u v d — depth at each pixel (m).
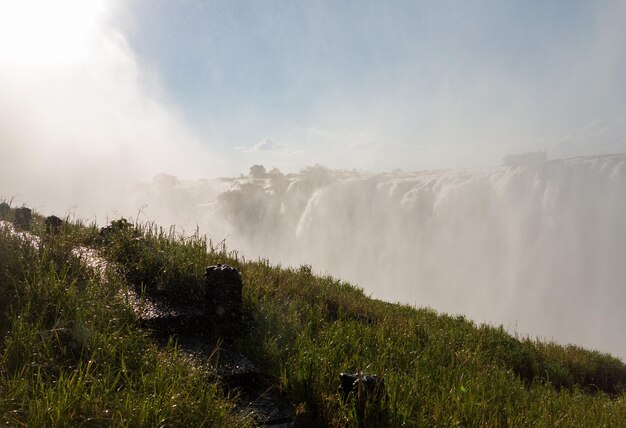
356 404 4.14
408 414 4.21
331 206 161.38
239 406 4.02
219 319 5.18
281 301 7.25
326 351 5.24
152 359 3.94
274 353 5.07
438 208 151.38
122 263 6.23
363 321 7.96
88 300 4.61
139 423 3.02
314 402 4.28
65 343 3.92
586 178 148.75
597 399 7.89
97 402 3.14
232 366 4.47
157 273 5.77
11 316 4.21
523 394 6.26
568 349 11.42
